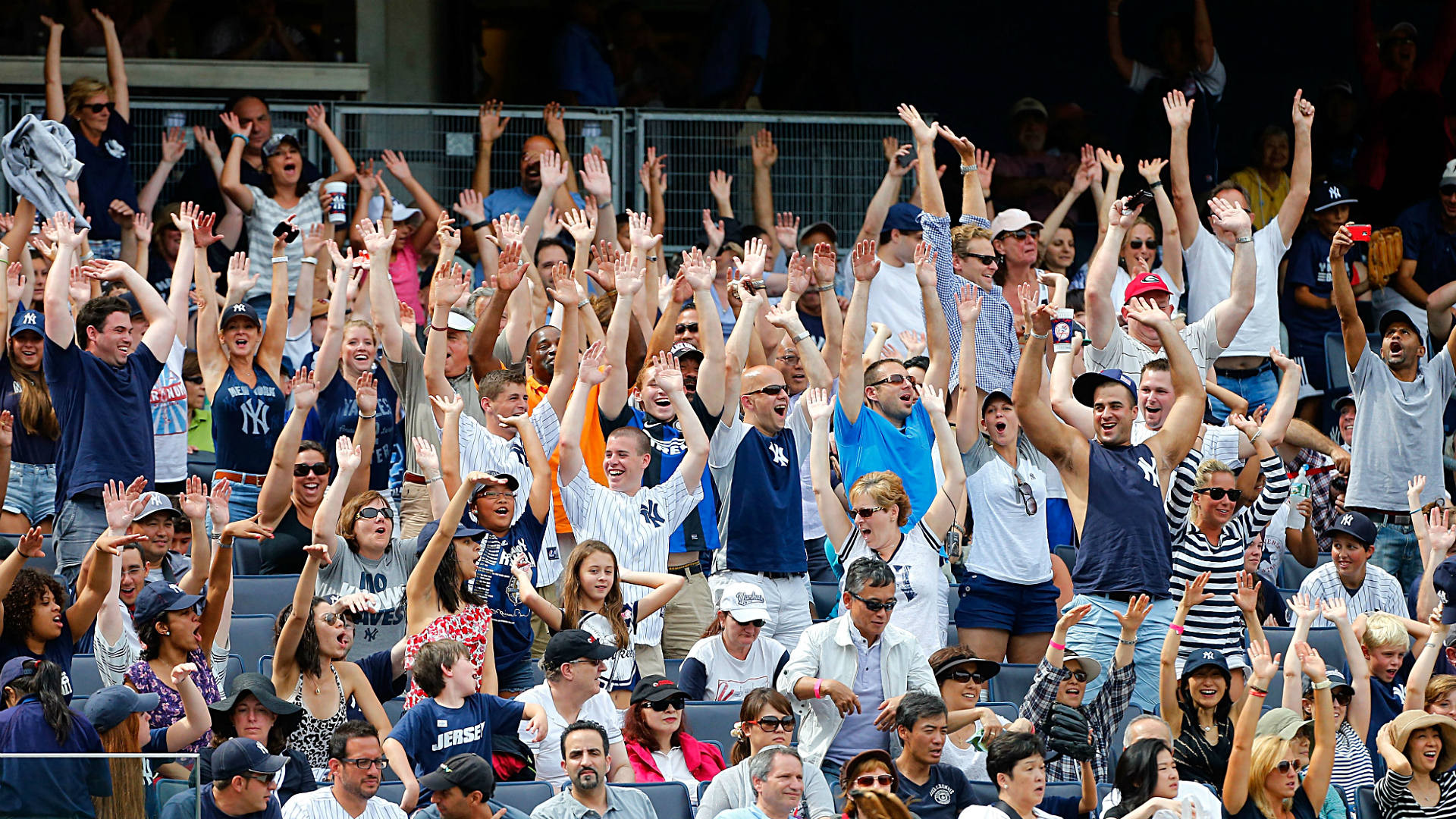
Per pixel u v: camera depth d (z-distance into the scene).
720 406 33.16
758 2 55.06
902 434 34.25
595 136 51.47
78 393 33.19
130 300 40.38
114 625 27.20
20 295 36.41
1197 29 54.78
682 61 60.62
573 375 33.97
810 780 26.78
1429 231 50.88
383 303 34.56
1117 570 30.33
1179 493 31.41
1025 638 32.53
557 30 57.19
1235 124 61.16
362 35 56.94
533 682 29.72
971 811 25.44
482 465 32.19
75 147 41.19
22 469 33.53
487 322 36.62
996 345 39.00
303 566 33.56
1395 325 40.72
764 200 51.09
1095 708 28.64
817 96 56.81
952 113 60.91
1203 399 32.06
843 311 43.97
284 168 45.56
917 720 26.44
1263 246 44.81
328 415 35.38
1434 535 35.78
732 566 32.38
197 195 45.84
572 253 46.06
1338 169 56.78
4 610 26.36
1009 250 41.06
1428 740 29.67
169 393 37.47
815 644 28.52
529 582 29.20
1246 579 29.73
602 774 25.05
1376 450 40.53
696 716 28.89
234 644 31.23
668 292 40.53
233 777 23.42
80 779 20.06
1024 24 61.22
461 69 58.03
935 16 60.84
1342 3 61.66
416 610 29.06
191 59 53.66
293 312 40.44
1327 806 28.95
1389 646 32.19
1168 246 45.22
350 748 24.16
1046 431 32.00
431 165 50.62
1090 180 47.84
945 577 32.66
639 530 31.22
